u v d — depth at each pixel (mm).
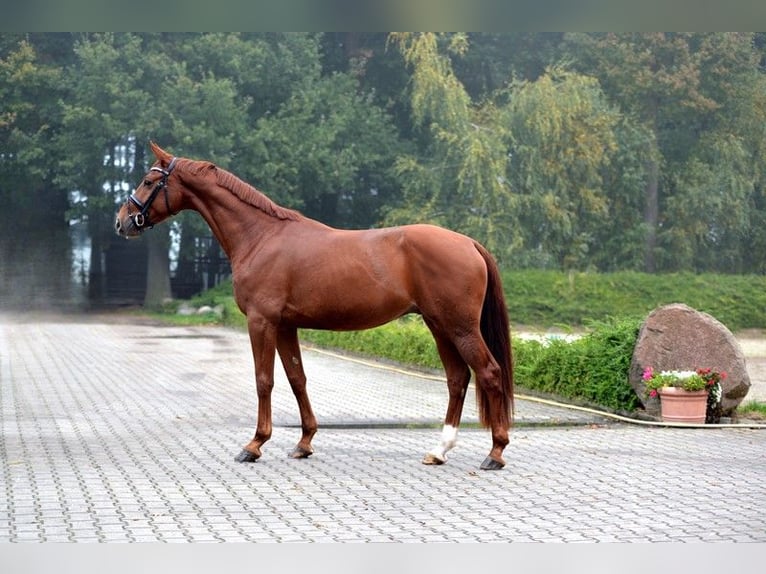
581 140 34438
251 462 8156
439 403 12609
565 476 7555
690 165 35969
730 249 36188
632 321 12016
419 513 6273
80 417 11047
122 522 5980
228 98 36156
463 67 41062
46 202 39156
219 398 13000
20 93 36938
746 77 35812
